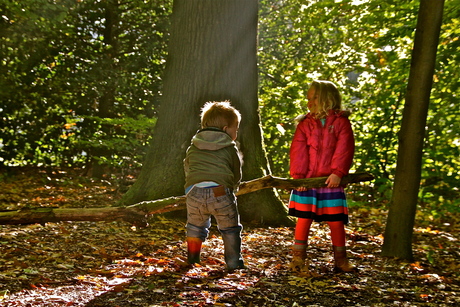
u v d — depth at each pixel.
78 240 4.92
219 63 6.55
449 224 8.30
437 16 4.66
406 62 6.94
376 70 7.74
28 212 3.42
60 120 12.34
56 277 3.56
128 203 6.39
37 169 12.81
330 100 4.07
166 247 4.85
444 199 6.31
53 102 11.95
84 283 3.40
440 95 6.45
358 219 8.20
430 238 6.90
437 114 6.55
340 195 4.04
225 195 3.79
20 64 10.88
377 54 7.39
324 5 7.02
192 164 3.87
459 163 6.55
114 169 12.97
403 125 4.90
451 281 4.16
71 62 11.83
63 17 8.87
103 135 11.46
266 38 13.00
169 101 6.70
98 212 3.58
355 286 3.63
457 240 6.84
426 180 6.98
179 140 6.51
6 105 11.48
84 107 12.14
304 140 4.10
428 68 4.72
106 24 12.47
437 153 6.50
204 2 6.53
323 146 4.03
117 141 10.38
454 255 5.66
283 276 3.84
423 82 4.74
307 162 4.07
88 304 2.95
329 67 8.16
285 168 10.80
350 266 4.12
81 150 12.73
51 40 10.97
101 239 5.04
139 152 11.30
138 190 6.48
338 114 4.06
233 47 6.59
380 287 3.71
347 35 7.51
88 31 12.23
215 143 3.83
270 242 5.34
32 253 4.28
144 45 12.43
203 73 6.55
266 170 6.69
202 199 3.79
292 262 4.08
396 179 4.97
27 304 2.90
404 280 3.99
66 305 2.92
